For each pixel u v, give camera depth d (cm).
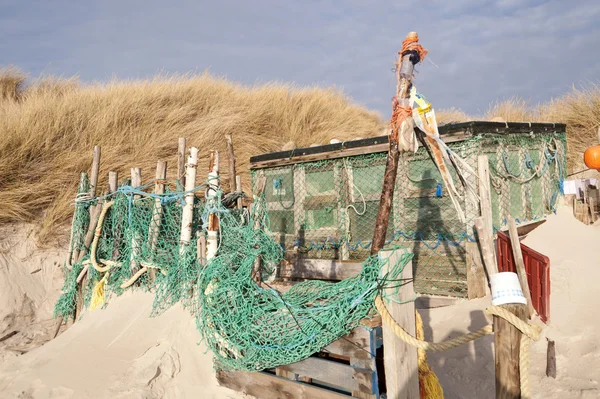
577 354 508
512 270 620
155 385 490
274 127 1388
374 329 411
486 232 527
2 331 729
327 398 429
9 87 1427
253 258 516
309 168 872
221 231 585
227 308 490
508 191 772
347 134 1450
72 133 1002
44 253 841
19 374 529
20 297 775
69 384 491
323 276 491
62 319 724
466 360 537
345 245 825
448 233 712
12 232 839
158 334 562
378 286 399
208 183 575
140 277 657
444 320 630
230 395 496
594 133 1082
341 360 454
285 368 462
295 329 444
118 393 470
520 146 804
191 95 1345
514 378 332
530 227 816
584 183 866
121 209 701
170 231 684
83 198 755
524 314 333
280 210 913
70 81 1438
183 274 586
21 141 923
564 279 652
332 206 840
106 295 676
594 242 749
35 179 905
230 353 502
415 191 747
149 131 1108
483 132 693
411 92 484
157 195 658
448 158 509
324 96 1623
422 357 430
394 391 388
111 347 552
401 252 410
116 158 980
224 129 1201
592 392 449
